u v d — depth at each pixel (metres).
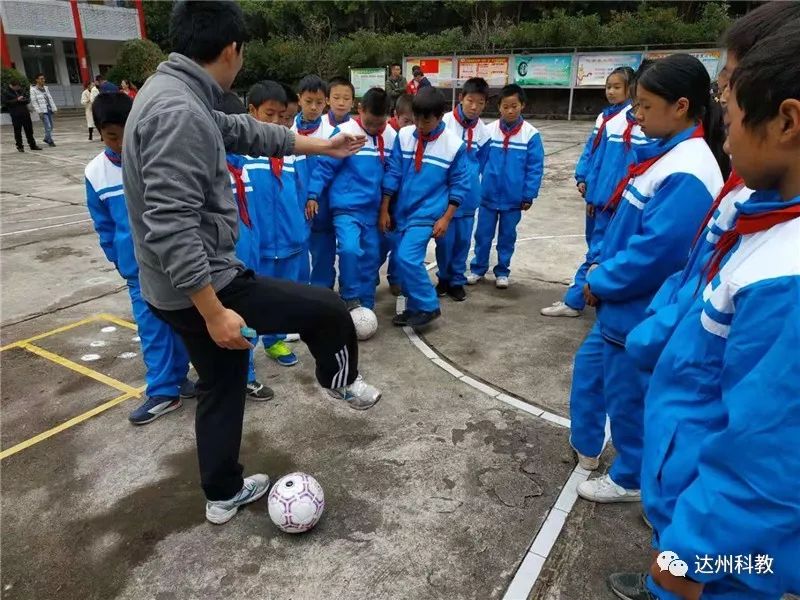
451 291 4.98
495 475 2.69
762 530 1.05
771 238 1.11
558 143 13.81
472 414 3.20
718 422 1.26
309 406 3.30
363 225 4.33
